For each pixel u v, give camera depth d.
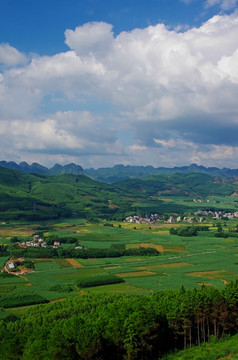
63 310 149.12
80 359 107.19
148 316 112.50
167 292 156.38
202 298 124.44
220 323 124.12
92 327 111.81
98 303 159.50
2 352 110.50
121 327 112.38
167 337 121.62
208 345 117.12
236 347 108.31
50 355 102.44
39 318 141.75
